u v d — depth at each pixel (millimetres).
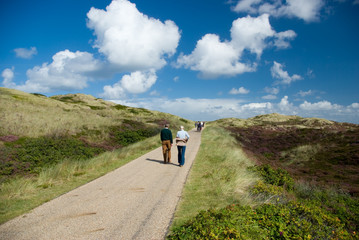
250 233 3535
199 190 5789
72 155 10383
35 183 6262
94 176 7238
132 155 11367
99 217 4098
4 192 5375
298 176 14078
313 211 4812
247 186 6426
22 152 8977
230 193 5648
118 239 3322
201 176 7227
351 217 6504
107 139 16016
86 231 3559
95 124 19219
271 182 8484
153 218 4074
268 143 28672
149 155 11383
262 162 14266
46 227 3684
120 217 4109
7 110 17906
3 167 7473
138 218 4074
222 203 4879
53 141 11156
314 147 24172
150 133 21953
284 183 8539
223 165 8891
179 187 5996
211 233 3109
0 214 4203
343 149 21688
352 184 11781
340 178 13531
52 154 9750
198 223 3480
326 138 28438
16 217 4078
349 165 16734
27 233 3475
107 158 9711
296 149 24375
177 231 3414
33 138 11023
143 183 6359
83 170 7957
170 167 8539
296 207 4855
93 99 71938
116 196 5266
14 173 7430
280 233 3506
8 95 36531
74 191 5656
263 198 5465
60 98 69062
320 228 4109
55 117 18594
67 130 14531
